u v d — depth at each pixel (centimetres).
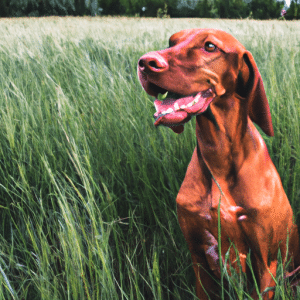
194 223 153
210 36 131
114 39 559
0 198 226
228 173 143
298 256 168
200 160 149
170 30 704
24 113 272
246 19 616
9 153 239
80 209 209
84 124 262
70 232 154
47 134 251
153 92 141
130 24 920
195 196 149
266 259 146
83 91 312
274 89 273
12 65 372
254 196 139
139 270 185
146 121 256
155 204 217
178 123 132
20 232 188
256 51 434
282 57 359
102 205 202
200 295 166
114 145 252
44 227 206
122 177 232
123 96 277
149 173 232
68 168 240
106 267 147
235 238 146
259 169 141
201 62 130
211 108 138
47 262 161
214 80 133
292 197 193
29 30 608
